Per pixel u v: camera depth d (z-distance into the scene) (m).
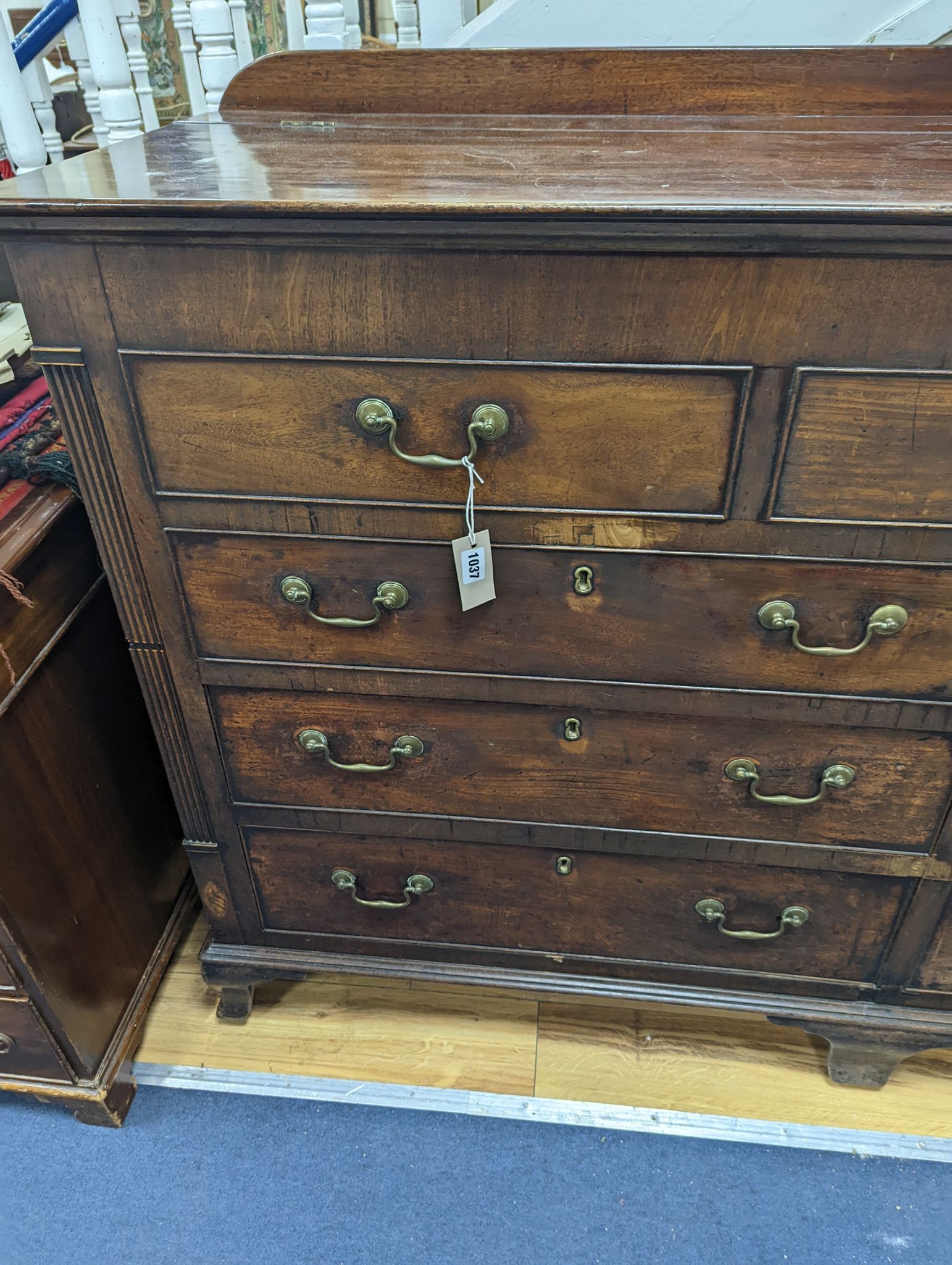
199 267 0.68
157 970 1.25
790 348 0.67
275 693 0.93
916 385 0.67
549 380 0.70
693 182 0.67
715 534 0.76
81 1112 1.11
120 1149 1.10
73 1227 1.02
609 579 0.80
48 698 0.98
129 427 0.77
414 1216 1.03
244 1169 1.07
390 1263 0.98
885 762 0.88
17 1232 1.01
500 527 0.78
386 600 0.83
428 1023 1.24
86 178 0.72
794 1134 1.10
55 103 2.03
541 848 1.02
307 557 0.83
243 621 0.88
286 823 1.04
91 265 0.69
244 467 0.78
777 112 1.01
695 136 0.90
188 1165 1.08
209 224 0.65
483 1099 1.15
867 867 0.96
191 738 0.98
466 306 0.68
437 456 0.75
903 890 0.97
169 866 1.32
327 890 1.10
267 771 1.00
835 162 0.75
